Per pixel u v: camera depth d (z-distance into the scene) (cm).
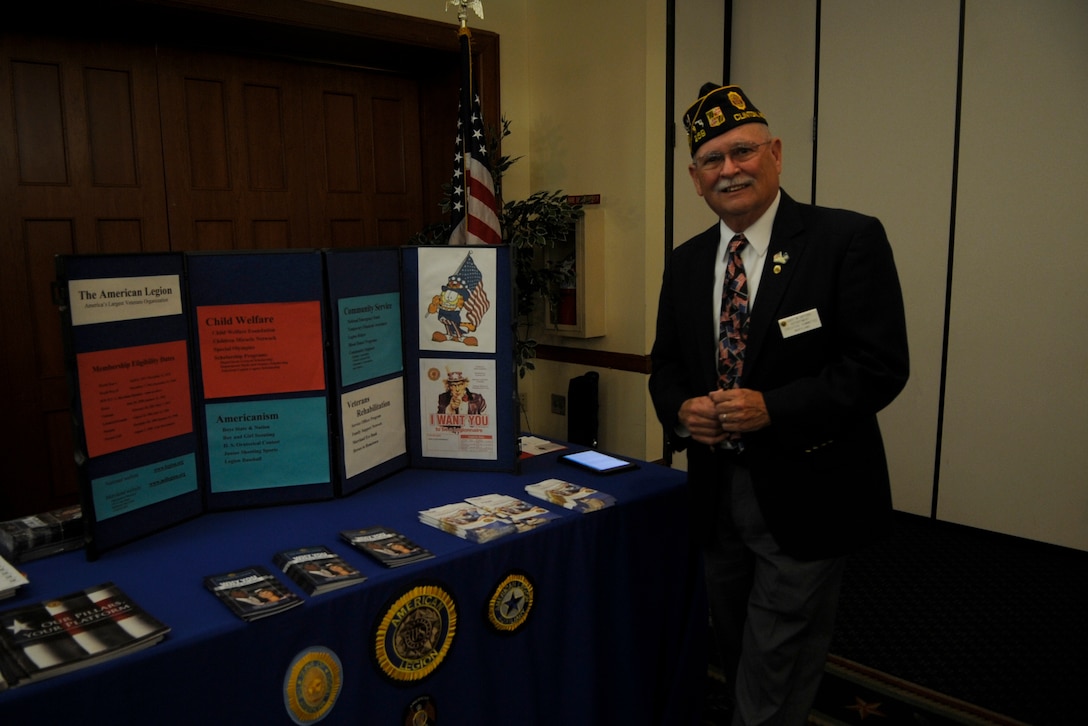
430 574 133
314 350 166
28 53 291
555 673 158
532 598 151
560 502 165
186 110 328
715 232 162
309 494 170
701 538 163
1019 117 305
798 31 369
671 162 358
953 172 327
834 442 144
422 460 196
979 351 327
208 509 164
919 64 332
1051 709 204
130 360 144
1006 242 314
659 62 350
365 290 177
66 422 312
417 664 133
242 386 162
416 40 350
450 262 188
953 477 340
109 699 100
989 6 308
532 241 362
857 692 213
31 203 296
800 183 381
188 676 107
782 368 146
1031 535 318
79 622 109
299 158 362
